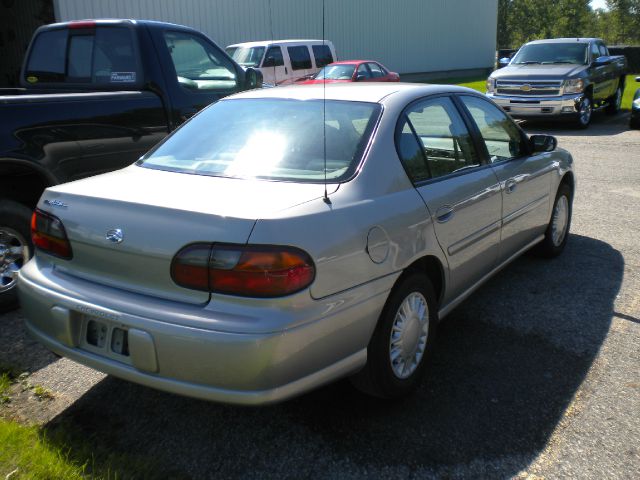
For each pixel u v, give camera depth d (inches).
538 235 193.2
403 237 115.3
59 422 115.6
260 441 111.1
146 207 100.3
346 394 126.3
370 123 124.3
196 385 95.0
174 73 214.7
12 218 166.2
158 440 111.3
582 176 345.7
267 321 91.5
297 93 140.9
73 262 109.7
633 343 148.0
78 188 113.6
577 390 127.2
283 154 120.9
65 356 109.1
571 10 2878.9
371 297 107.1
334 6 970.7
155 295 99.3
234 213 95.0
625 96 852.0
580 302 172.9
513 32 2938.0
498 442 110.1
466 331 155.3
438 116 142.6
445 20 1255.5
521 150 179.2
